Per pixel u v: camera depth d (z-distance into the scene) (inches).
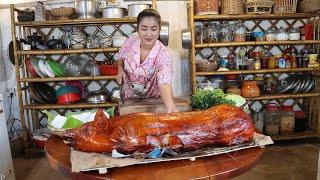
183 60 129.0
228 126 40.3
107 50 112.9
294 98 128.8
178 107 53.8
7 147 81.4
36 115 125.1
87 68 120.0
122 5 124.3
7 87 127.0
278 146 121.3
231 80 121.5
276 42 116.5
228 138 39.9
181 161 37.4
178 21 126.4
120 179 33.2
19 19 111.8
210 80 121.0
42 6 112.5
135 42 65.1
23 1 122.8
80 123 48.3
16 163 110.6
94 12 112.2
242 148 40.1
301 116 125.6
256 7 111.4
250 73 120.0
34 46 114.3
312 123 129.0
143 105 55.1
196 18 113.5
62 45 116.0
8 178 81.2
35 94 118.3
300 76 126.1
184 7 125.6
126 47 67.1
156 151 37.0
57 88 125.3
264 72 118.4
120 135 37.4
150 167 36.0
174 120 39.5
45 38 124.4
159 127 38.5
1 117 78.8
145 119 39.0
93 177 34.0
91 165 34.3
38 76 116.6
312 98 128.2
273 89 125.5
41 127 129.3
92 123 39.2
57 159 37.9
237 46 124.5
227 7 112.4
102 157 36.3
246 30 123.6
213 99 49.7
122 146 36.8
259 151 40.1
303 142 124.9
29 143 119.9
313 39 120.5
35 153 118.0
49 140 45.4
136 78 67.1
